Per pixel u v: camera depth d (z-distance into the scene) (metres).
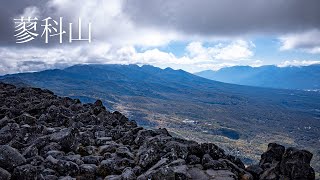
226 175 15.13
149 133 22.08
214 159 17.70
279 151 17.47
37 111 28.52
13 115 26.67
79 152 18.83
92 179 15.05
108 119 27.73
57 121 25.69
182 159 16.50
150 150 16.69
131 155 18.02
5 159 14.15
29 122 24.08
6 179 13.20
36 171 13.55
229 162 16.56
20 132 20.02
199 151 17.75
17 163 14.34
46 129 21.20
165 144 17.62
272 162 17.12
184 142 19.34
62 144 18.20
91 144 20.70
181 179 14.41
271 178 15.09
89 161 16.86
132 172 14.55
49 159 15.34
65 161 15.16
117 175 14.91
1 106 29.44
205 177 14.92
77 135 19.61
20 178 13.34
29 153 16.42
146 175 14.08
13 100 31.75
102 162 15.91
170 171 14.05
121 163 16.86
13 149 14.80
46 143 18.17
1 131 20.03
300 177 14.55
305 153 15.02
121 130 23.81
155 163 16.44
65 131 18.94
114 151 19.16
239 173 16.12
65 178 13.82
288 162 14.97
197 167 16.30
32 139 19.75
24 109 28.44
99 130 23.84
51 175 13.96
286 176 14.91
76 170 15.12
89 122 26.48
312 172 14.62
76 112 28.91
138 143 21.19
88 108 31.69
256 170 16.36
